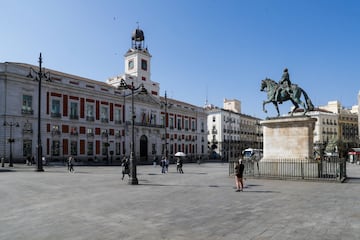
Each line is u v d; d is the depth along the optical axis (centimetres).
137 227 782
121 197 1284
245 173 2111
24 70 4459
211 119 9350
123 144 5941
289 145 1972
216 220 850
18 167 3562
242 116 10262
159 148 6844
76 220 864
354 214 913
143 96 6462
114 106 5834
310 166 1848
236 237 690
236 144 9675
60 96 4884
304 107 1959
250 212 952
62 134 4853
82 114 5203
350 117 10512
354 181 1798
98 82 5794
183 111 7694
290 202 1122
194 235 708
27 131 4412
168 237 694
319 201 1138
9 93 4256
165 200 1195
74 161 4791
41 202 1169
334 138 9331
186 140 7719
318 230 741
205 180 2038
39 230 762
